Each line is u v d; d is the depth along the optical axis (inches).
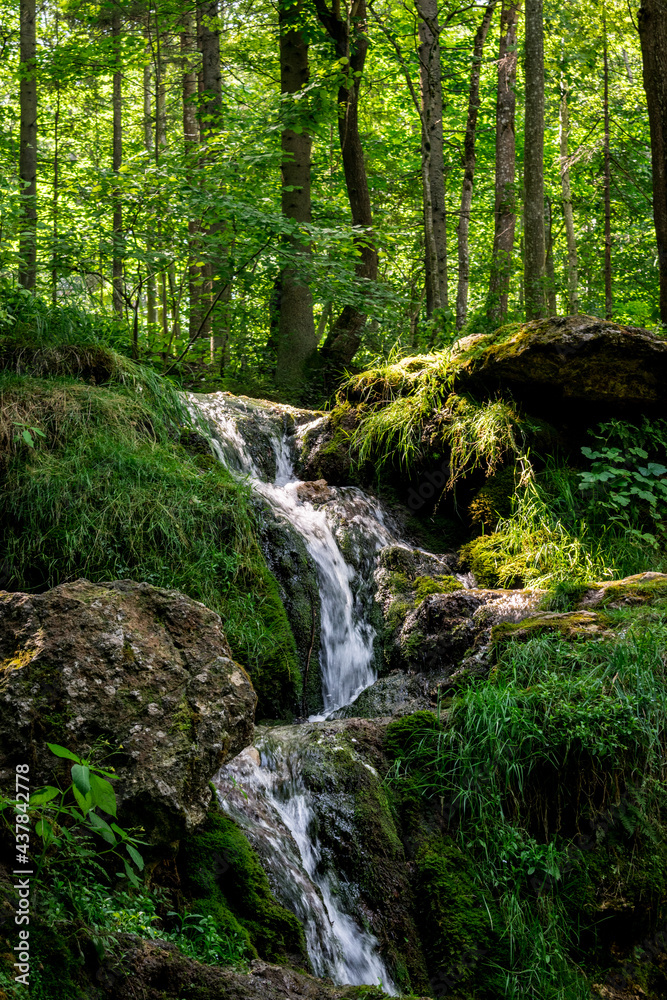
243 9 538.0
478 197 728.3
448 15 509.0
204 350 405.1
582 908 172.2
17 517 220.8
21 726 126.6
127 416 253.3
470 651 221.1
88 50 483.8
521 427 282.2
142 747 134.5
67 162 653.9
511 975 162.6
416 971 163.5
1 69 625.6
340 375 439.8
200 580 228.1
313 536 267.9
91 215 339.9
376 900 169.3
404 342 440.1
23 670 131.0
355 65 486.3
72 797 126.5
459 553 274.7
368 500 295.3
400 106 647.1
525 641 206.5
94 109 719.7
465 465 284.4
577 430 290.8
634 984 171.3
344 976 157.4
